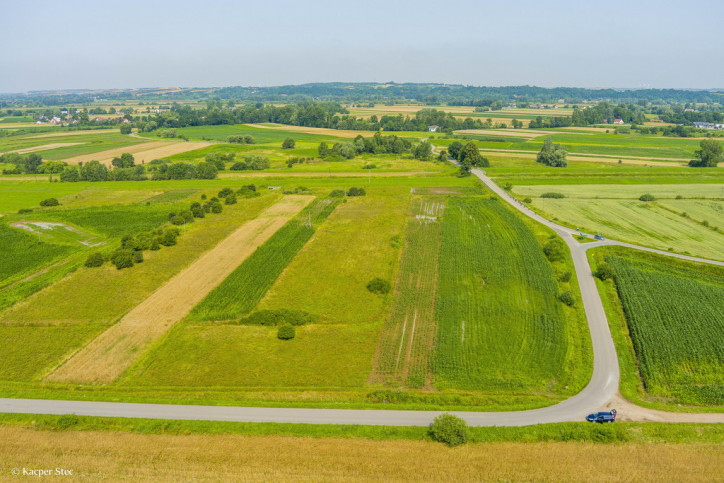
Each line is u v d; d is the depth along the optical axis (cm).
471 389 5509
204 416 4997
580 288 8100
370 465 4238
